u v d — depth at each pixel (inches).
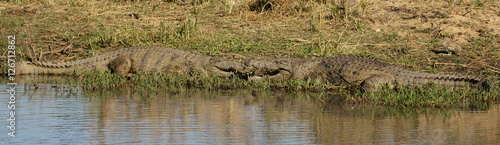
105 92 1416.1
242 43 1991.9
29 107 1185.4
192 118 1074.1
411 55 1862.7
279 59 1606.8
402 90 1341.0
